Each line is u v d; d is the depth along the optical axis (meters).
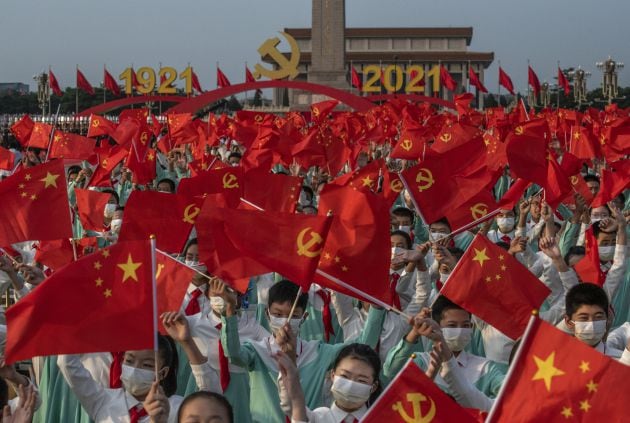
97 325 8.41
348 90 120.19
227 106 147.75
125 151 25.33
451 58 196.50
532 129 25.03
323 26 120.06
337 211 10.27
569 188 16.64
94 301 8.42
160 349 9.30
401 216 19.23
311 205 21.17
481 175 14.95
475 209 14.88
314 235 9.47
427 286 12.89
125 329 8.42
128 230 13.25
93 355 11.70
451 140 26.66
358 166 31.88
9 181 11.72
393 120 46.00
